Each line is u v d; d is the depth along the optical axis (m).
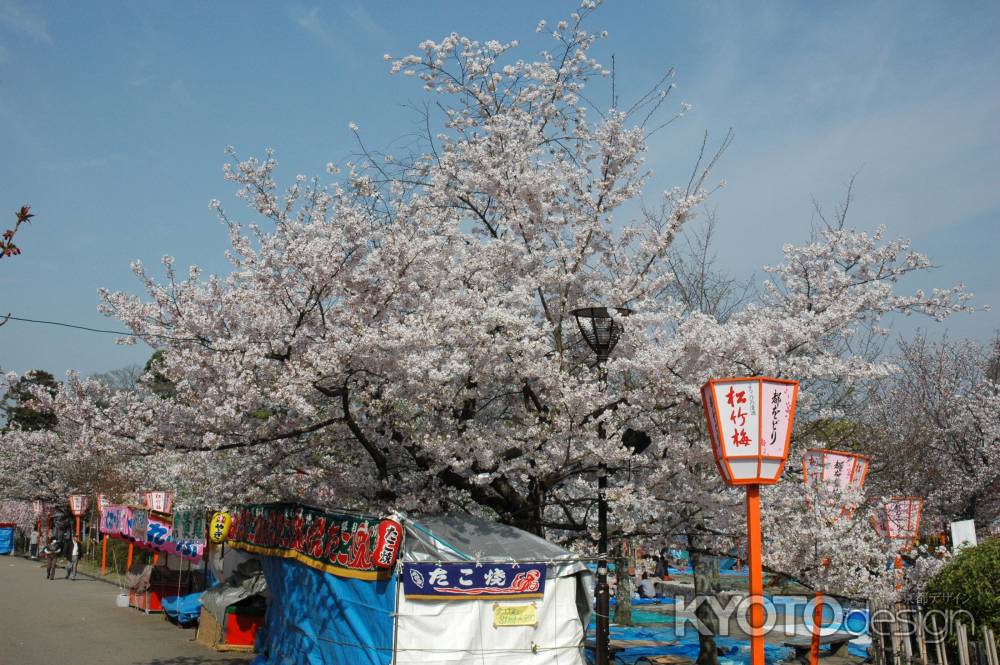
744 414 7.91
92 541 41.59
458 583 9.82
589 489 12.91
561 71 14.07
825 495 10.66
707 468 11.66
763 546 11.36
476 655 9.80
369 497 12.71
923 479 18.58
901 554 12.95
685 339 9.91
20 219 7.32
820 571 10.61
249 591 15.87
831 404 14.39
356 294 10.47
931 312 12.12
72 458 12.07
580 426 10.64
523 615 10.02
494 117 12.61
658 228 14.96
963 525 13.02
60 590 28.48
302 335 10.45
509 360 10.95
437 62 13.98
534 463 11.70
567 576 10.39
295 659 12.12
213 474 14.06
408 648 9.60
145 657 14.98
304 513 12.43
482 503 12.46
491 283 11.54
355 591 10.57
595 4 13.82
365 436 11.96
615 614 19.47
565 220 12.46
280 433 11.14
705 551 12.36
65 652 15.45
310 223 11.02
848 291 12.21
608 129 12.23
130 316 10.08
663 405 10.73
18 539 53.94
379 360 10.16
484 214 13.81
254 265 10.41
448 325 10.33
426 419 11.39
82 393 10.59
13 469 40.44
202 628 16.91
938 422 20.50
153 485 24.48
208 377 10.48
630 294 11.84
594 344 10.55
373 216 11.77
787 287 12.79
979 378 22.72
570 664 10.17
